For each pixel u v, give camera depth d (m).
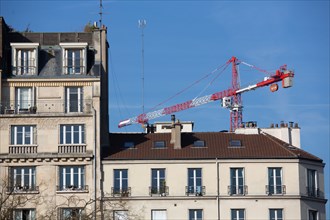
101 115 101.06
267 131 108.50
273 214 98.69
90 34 105.00
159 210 97.88
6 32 103.31
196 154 99.81
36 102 100.00
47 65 101.38
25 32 104.12
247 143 102.25
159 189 98.31
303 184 99.88
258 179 99.19
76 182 97.81
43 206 96.56
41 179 97.56
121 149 100.50
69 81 100.44
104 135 101.56
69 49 101.50
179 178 98.62
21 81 100.19
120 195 97.56
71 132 98.94
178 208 97.94
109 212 94.69
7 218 80.31
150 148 100.75
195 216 98.00
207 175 98.94
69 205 96.25
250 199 98.56
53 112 99.56
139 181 98.31
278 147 101.44
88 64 102.06
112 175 98.25
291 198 99.00
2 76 100.12
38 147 98.31
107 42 107.31
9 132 98.62
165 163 98.94
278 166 99.69
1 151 98.25
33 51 101.12
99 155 98.38
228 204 98.31
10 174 97.81
